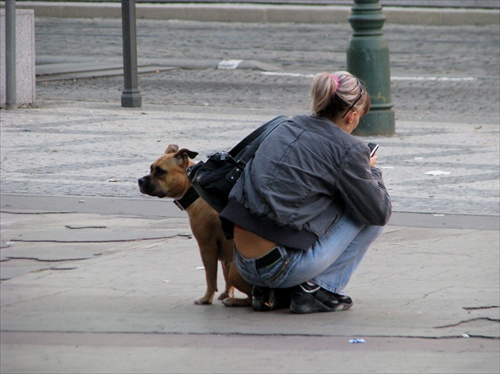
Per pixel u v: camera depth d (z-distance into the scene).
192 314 8.56
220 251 8.85
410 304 8.95
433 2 50.88
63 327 8.10
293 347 7.59
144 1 53.25
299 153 8.09
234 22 49.16
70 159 16.91
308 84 30.67
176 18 49.72
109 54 37.09
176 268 10.27
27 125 20.84
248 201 8.11
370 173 8.15
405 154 18.28
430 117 24.62
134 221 12.50
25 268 10.18
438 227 12.41
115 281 9.72
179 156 8.62
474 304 8.96
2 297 9.06
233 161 8.33
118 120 21.98
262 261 8.17
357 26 20.62
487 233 12.09
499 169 16.75
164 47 38.94
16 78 23.89
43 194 14.04
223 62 34.53
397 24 48.25
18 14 23.77
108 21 49.06
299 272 8.23
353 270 8.66
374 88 20.58
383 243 11.54
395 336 7.93
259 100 27.25
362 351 7.50
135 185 14.86
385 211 8.19
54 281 9.68
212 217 8.62
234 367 7.09
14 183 14.77
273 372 6.98
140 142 18.84
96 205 13.41
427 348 7.63
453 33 44.66
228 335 7.90
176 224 12.37
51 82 29.81
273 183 8.05
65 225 12.21
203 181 8.25
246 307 8.86
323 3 52.16
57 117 22.27
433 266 10.48
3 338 7.80
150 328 8.09
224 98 27.47
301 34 43.97
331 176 8.09
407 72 33.28
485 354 7.50
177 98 27.19
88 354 7.39
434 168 16.81
